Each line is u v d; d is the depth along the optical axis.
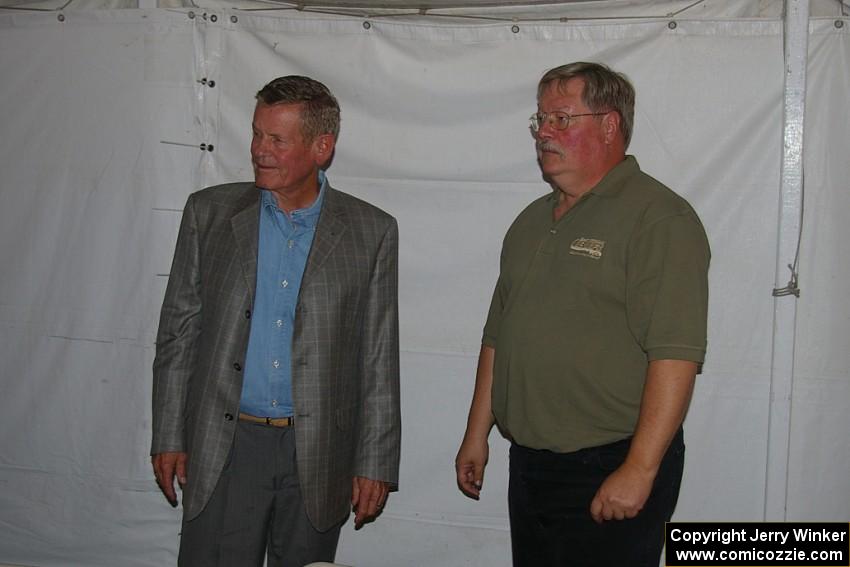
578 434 1.76
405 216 2.44
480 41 2.37
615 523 1.73
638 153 2.30
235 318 1.92
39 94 2.55
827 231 2.22
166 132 2.50
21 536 2.63
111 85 2.51
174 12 2.48
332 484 1.98
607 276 1.72
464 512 2.46
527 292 1.84
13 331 2.60
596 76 1.83
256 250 1.95
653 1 2.31
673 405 1.63
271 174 1.89
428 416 2.46
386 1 2.36
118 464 2.57
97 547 2.61
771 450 2.24
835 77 2.20
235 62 2.47
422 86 2.40
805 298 2.24
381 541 2.51
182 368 2.01
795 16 2.18
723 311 2.28
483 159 2.39
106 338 2.56
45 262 2.57
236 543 1.96
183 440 2.00
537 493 1.84
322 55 2.44
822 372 2.24
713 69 2.26
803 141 2.21
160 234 2.52
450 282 2.43
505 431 1.95
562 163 1.82
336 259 1.96
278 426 1.95
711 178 2.27
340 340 1.96
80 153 2.54
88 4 2.57
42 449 2.61
